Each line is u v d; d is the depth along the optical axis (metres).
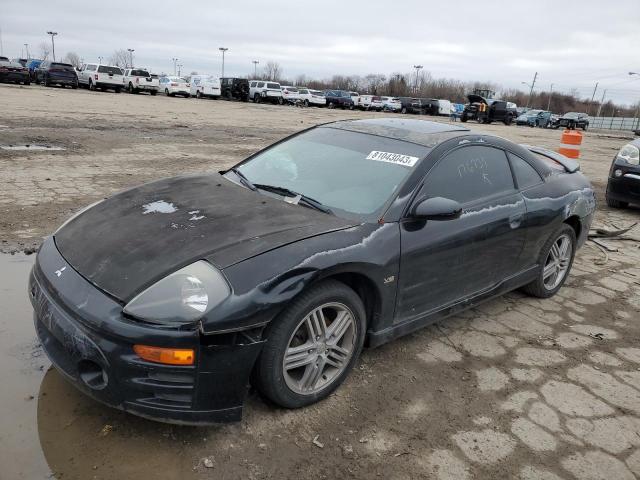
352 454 2.53
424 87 101.38
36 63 46.69
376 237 2.96
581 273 5.43
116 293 2.40
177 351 2.29
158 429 2.58
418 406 2.95
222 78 46.38
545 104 128.75
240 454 2.46
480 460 2.57
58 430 2.52
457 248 3.42
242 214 3.00
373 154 3.60
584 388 3.28
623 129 77.69
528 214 4.02
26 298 3.83
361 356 3.42
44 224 5.45
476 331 3.93
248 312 2.36
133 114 20.12
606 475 2.55
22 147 10.15
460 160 3.67
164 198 3.29
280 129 18.55
